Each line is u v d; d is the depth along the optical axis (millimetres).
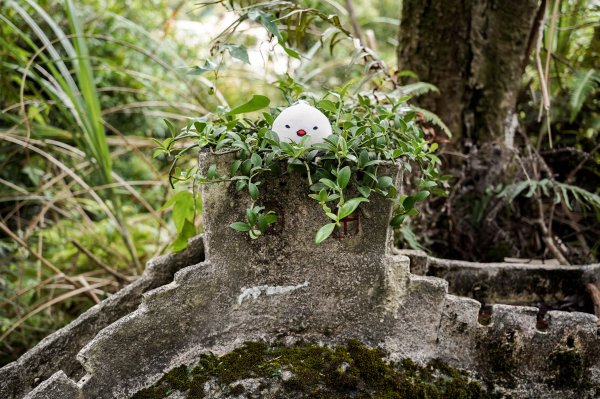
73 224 3463
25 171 3244
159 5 4371
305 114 1391
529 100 2764
